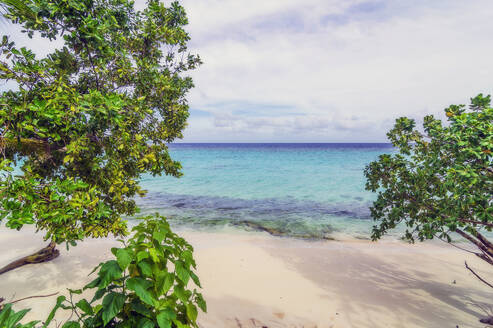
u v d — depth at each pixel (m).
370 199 20.64
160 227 2.05
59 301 1.76
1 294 6.09
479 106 5.17
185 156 80.94
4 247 9.41
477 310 5.80
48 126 4.03
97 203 4.39
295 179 31.81
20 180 3.16
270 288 6.79
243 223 13.95
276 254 9.34
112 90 5.52
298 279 7.35
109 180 5.18
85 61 5.50
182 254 2.05
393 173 6.44
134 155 5.30
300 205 18.55
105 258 8.46
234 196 21.84
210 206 18.16
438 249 10.06
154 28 6.28
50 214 3.50
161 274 1.86
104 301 1.70
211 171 40.81
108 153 4.91
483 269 8.12
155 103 6.58
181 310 2.03
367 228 13.16
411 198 6.07
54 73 4.43
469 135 4.74
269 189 25.08
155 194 22.64
